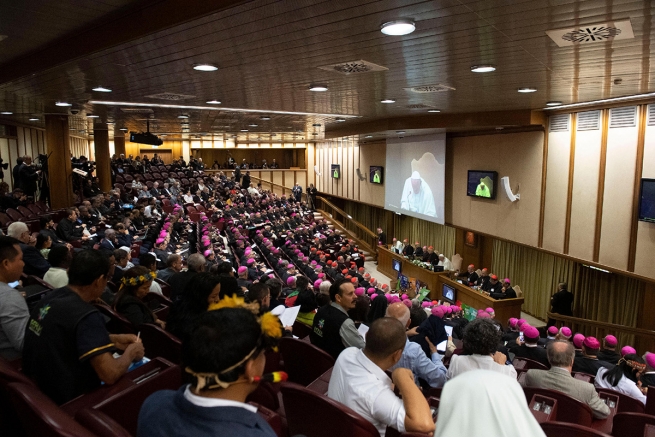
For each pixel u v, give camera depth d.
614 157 8.51
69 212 8.73
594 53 4.76
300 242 16.58
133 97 8.31
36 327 2.03
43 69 5.55
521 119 9.86
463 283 13.06
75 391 2.01
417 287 14.70
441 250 17.02
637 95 7.71
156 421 1.17
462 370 2.87
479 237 14.88
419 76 6.12
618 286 10.16
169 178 20.80
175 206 16.02
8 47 5.21
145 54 4.77
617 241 8.52
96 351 1.98
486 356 2.86
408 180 15.96
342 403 2.08
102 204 12.38
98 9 3.99
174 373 2.21
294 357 3.16
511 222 11.23
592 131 8.94
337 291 3.44
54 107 10.12
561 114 9.63
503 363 3.02
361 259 16.05
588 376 4.40
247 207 21.00
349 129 14.30
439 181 13.90
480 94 7.71
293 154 31.61
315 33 4.03
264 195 24.69
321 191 27.92
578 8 3.37
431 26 3.84
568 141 9.48
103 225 10.46
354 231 24.64
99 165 16.80
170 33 3.97
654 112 7.76
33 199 12.06
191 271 4.52
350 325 3.25
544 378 3.36
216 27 3.81
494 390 0.93
